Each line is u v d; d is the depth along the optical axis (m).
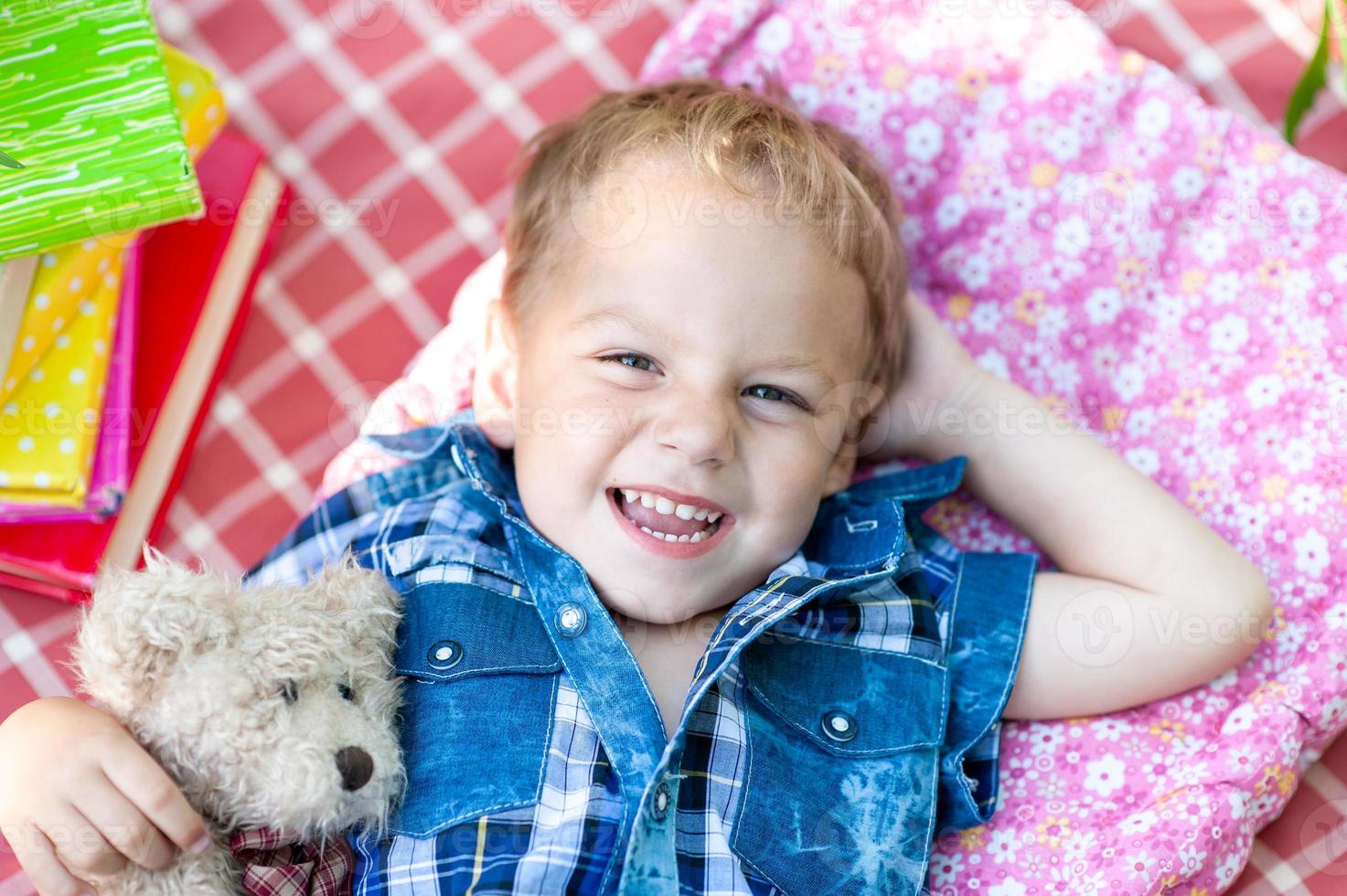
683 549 1.17
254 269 1.55
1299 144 1.57
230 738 0.96
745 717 1.16
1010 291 1.47
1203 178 1.45
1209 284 1.43
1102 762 1.27
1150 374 1.43
